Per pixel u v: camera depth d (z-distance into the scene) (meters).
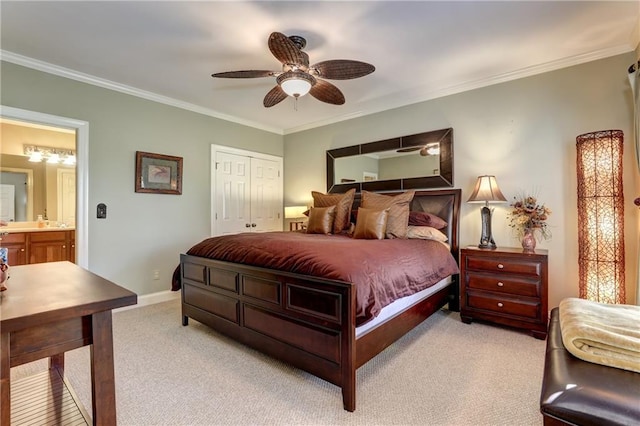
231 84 3.32
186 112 3.93
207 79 3.18
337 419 1.55
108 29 2.29
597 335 1.13
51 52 2.63
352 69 2.25
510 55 2.72
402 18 2.17
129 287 3.41
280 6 2.03
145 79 3.18
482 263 2.79
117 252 3.31
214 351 2.33
